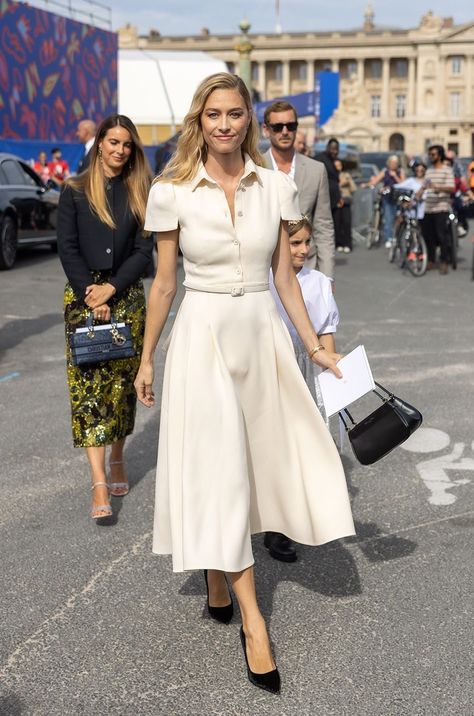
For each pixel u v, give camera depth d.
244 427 3.35
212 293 3.37
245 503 3.26
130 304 4.89
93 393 4.82
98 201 4.72
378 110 123.75
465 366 8.31
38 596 3.98
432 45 119.00
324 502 3.45
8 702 3.17
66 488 5.34
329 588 4.05
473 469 5.68
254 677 3.23
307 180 5.56
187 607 3.88
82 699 3.19
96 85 25.97
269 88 127.88
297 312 3.61
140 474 5.57
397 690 3.23
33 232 16.41
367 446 3.57
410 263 15.51
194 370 3.33
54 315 11.01
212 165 3.35
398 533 4.68
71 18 24.36
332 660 3.44
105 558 4.38
